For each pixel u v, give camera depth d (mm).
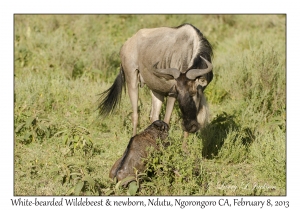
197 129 23516
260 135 28234
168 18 55219
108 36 49594
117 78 31156
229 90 35625
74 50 43312
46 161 25688
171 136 23219
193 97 23266
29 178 24016
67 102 34094
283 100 32906
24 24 50656
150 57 27953
